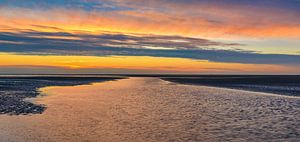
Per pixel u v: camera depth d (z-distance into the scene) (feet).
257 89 176.24
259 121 71.56
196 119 74.43
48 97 127.03
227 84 244.22
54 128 61.87
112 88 203.72
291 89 171.83
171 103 109.60
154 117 77.15
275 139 54.24
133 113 83.92
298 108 93.66
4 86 186.19
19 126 63.05
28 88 175.22
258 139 54.24
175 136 56.49
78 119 72.79
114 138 54.54
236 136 56.49
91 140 52.95
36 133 57.21
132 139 54.03
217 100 119.55
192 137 55.83
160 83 291.58
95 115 79.56
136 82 321.32
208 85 235.20
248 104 105.09
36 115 76.33
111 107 96.89
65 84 248.11
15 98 110.63
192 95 143.64
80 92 162.30
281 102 109.40
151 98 128.98
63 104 103.60
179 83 286.25
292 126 65.46
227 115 80.89
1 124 64.69
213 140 53.62
